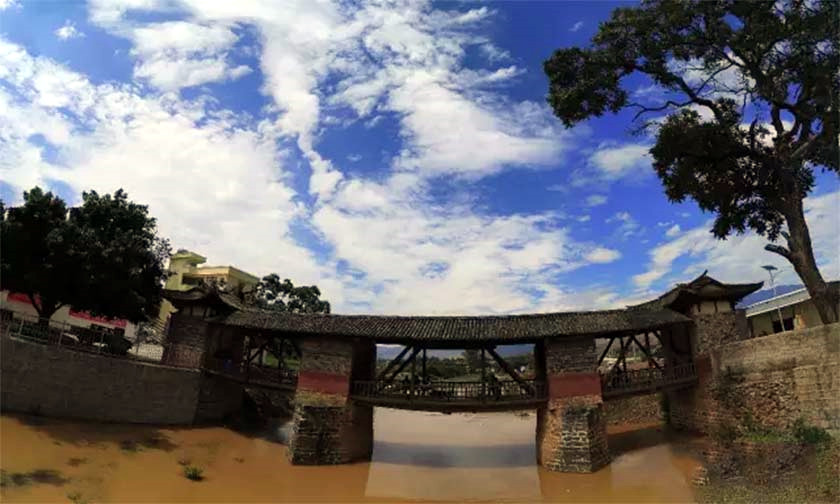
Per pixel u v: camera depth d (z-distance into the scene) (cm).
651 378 2506
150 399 2461
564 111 2459
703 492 1797
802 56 1991
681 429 2698
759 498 1574
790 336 2078
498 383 2512
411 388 2461
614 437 2858
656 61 2270
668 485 1966
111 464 1856
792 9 1938
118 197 2886
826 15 1859
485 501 1984
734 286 2616
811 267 2108
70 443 1903
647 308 2812
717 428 2388
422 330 2509
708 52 2191
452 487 2169
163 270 3006
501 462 2584
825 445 1762
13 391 1961
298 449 2344
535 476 2281
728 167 2489
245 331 2812
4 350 1944
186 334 2800
